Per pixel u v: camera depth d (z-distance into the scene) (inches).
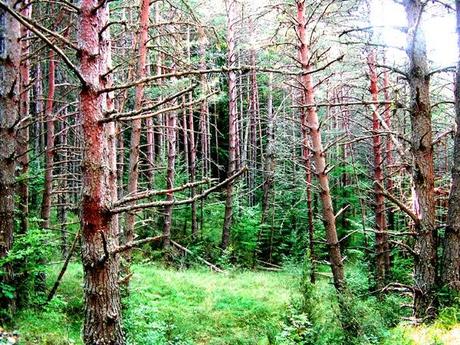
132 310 323.6
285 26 440.5
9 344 260.2
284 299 508.1
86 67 139.8
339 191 930.7
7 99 308.0
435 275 290.2
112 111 144.3
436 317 272.5
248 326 400.5
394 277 557.3
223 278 673.6
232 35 808.9
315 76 562.6
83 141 139.3
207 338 375.9
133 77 452.1
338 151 919.7
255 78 1080.2
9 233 308.5
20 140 407.5
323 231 933.8
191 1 599.5
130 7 387.5
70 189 553.6
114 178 352.5
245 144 1130.0
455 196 289.9
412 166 303.7
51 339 282.2
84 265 138.9
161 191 136.2
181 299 479.2
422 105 297.3
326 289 476.4
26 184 390.0
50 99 482.0
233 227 922.7
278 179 976.3
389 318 312.3
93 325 137.3
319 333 279.0
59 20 391.9
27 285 327.6
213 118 1353.3
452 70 300.4
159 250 789.2
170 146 805.9
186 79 395.5
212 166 1368.1
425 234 292.8
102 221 138.7
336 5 462.3
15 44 310.5
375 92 540.7
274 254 957.2
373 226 732.7
